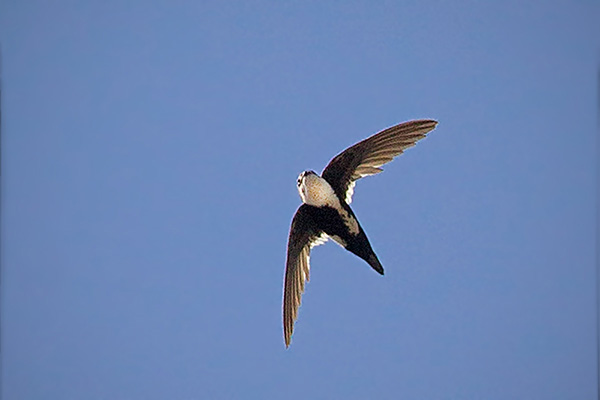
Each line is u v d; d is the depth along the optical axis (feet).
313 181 50.93
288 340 53.57
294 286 53.62
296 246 53.11
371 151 51.49
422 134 51.78
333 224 51.44
